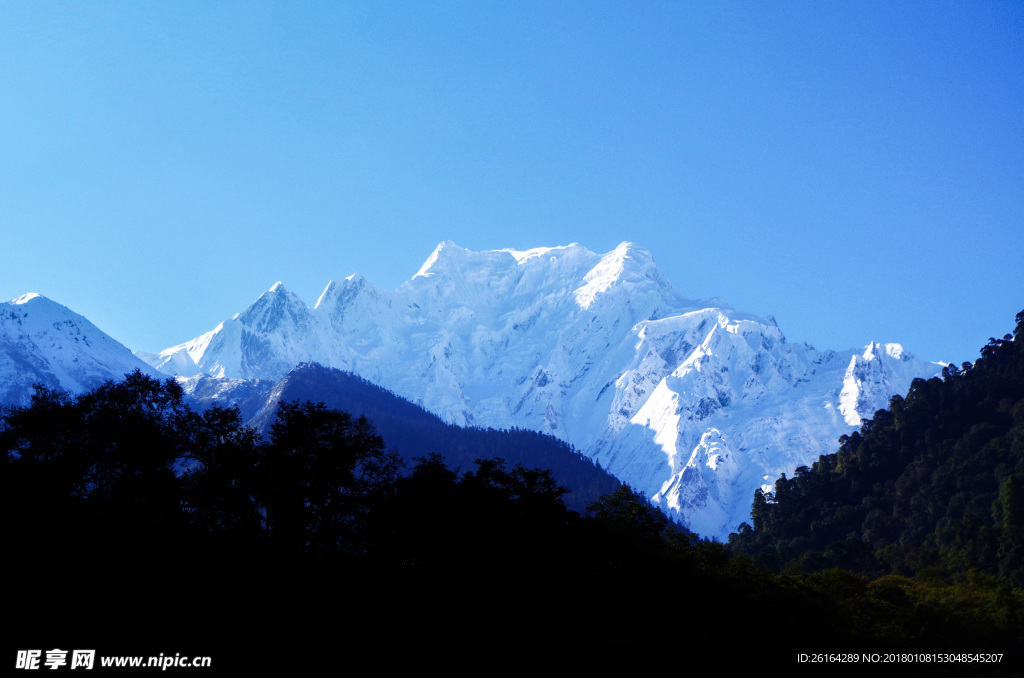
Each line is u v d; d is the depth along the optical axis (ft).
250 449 351.25
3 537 297.94
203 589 300.61
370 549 346.54
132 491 340.80
